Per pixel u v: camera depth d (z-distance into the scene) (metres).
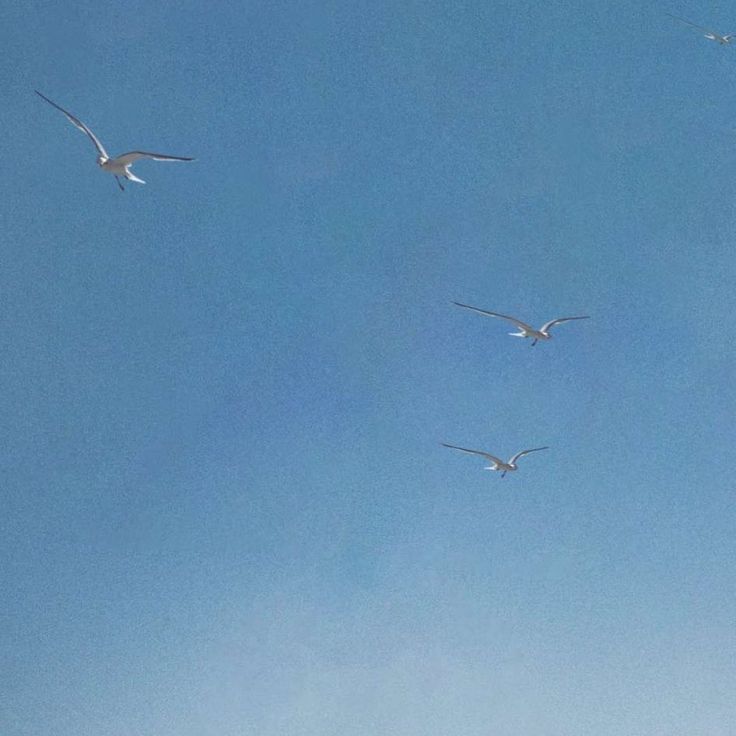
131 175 46.75
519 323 61.00
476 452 64.19
